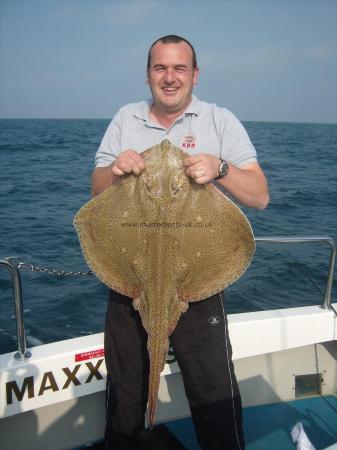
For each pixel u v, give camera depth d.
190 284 2.93
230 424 3.26
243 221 2.80
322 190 22.08
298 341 4.21
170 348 3.87
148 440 4.01
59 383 3.60
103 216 2.92
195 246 2.88
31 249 11.63
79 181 24.97
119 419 3.39
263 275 9.80
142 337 3.28
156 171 2.83
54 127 140.75
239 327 4.03
